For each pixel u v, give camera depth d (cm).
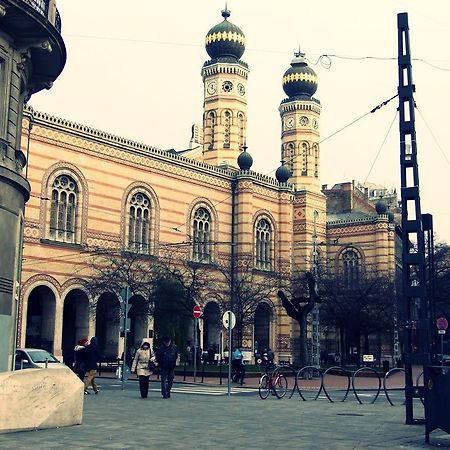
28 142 3969
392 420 1694
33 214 4253
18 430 1338
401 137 1703
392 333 6419
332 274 5959
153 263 4953
